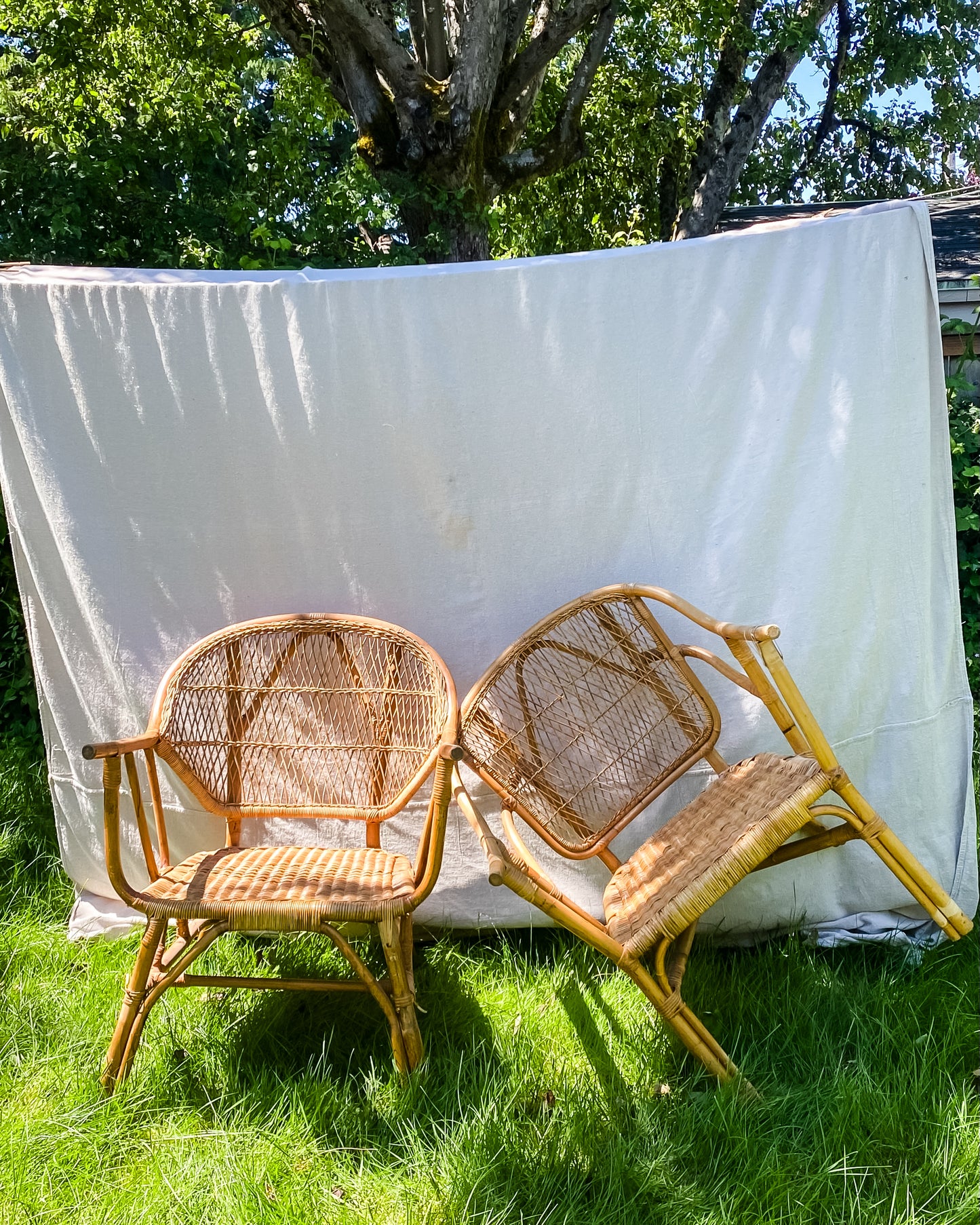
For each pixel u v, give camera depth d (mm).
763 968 2387
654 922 1845
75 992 2410
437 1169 1847
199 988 2396
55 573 2654
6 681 4020
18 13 6852
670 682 2469
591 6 6332
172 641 2633
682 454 2426
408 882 2172
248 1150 1910
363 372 2441
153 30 6816
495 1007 2326
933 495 2430
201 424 2514
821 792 1901
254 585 2588
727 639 2088
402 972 2045
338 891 2092
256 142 6309
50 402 2549
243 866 2273
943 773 2512
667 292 2359
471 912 2621
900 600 2422
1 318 2527
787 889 2490
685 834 2191
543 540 2502
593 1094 2002
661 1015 1960
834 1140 1841
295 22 6160
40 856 3057
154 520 2578
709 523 2443
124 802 2730
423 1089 2023
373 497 2512
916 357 2328
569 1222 1711
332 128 6973
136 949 2602
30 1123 1974
